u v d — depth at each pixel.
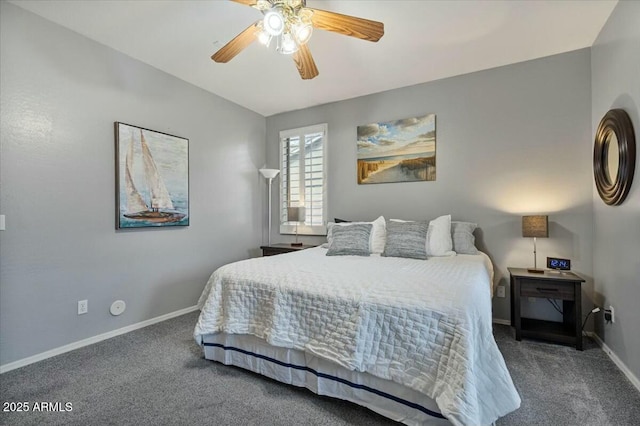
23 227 2.12
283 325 1.78
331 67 2.97
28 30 2.15
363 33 1.79
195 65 2.95
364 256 2.73
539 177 2.81
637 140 1.83
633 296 1.86
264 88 3.48
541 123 2.80
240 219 3.99
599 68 2.43
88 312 2.47
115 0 2.04
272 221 4.36
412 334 1.41
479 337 1.37
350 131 3.76
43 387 1.84
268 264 2.29
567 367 2.04
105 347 2.40
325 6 2.10
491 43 2.56
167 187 3.08
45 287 2.23
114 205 2.66
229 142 3.83
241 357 2.02
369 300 1.55
